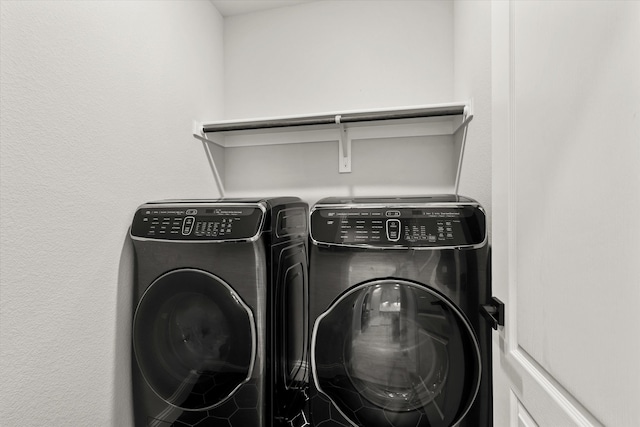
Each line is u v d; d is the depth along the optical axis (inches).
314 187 85.0
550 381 26.9
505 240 35.8
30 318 36.7
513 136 34.1
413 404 43.8
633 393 17.6
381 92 80.8
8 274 34.6
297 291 60.9
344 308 44.6
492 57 40.6
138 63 55.2
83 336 43.3
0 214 33.8
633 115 17.9
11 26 34.8
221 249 46.8
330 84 83.9
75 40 42.8
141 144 55.8
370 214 45.3
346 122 71.7
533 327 29.8
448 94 77.1
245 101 88.9
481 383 41.7
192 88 73.1
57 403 39.6
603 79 20.4
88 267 44.4
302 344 63.5
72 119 42.3
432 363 43.4
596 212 21.0
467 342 41.9
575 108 23.3
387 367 44.6
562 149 25.0
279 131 83.7
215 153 83.7
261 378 46.3
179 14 68.3
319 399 45.4
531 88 30.1
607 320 19.9
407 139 79.9
